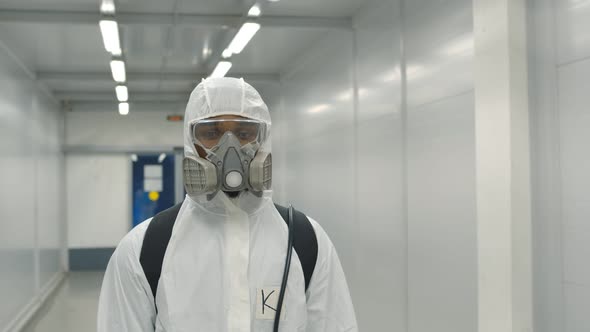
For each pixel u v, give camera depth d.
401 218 3.55
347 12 4.50
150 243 1.18
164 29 4.97
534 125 2.25
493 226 2.35
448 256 2.90
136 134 9.69
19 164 5.59
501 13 2.28
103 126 9.58
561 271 2.11
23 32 4.95
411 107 3.40
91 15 4.35
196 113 1.24
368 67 4.19
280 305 1.18
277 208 1.31
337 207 5.04
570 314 2.07
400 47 3.55
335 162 5.08
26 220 5.93
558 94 2.14
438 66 3.01
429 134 3.14
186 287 1.16
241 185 1.19
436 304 3.04
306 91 6.15
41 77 6.75
